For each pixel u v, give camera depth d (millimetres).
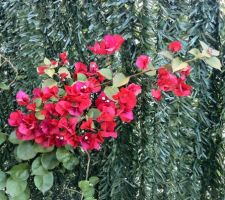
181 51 809
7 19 929
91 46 853
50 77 869
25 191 853
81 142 764
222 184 873
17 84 927
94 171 906
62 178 923
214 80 848
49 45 896
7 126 963
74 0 856
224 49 820
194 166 860
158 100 794
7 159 964
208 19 799
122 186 871
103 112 736
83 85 750
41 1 883
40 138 790
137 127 854
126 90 738
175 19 807
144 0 797
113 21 819
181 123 832
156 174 842
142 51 819
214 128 856
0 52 940
